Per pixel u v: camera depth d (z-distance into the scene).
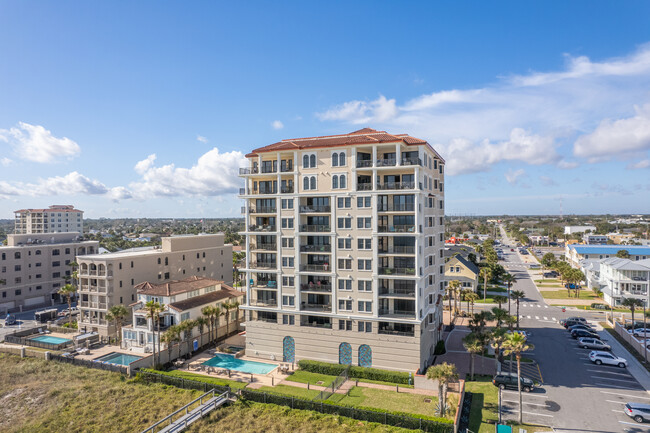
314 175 53.53
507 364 53.22
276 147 56.00
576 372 50.25
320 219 54.94
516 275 135.38
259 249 57.78
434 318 57.34
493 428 36.31
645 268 85.69
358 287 51.31
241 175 57.22
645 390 44.75
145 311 59.03
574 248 133.88
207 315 58.88
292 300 54.78
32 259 97.88
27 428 38.78
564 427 36.59
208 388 45.47
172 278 80.50
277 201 55.22
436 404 41.03
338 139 56.97
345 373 48.38
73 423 39.34
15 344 63.16
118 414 40.91
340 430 36.47
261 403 42.16
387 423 37.16
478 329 50.81
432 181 58.66
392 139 49.88
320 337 53.09
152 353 56.66
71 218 173.12
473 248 167.25
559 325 74.12
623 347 59.97
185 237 84.00
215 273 92.19
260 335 56.78
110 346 62.19
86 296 70.44
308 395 43.34
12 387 48.00
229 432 36.72
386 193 49.78
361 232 51.12
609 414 39.06
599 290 100.50
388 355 49.75
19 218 169.50
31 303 97.31
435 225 58.78
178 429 36.50
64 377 50.34
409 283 51.16
